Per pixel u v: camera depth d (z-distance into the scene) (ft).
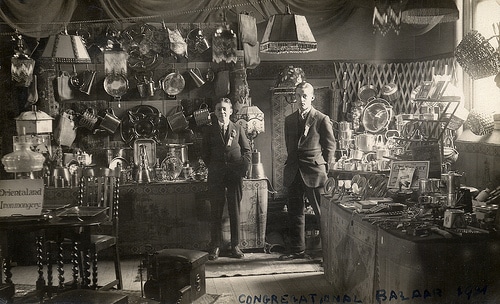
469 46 17.83
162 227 22.43
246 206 22.26
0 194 15.14
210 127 22.36
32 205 15.10
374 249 13.44
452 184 14.30
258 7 23.68
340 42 24.53
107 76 23.95
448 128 19.34
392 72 23.93
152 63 24.32
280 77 24.66
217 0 23.36
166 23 23.95
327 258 17.94
